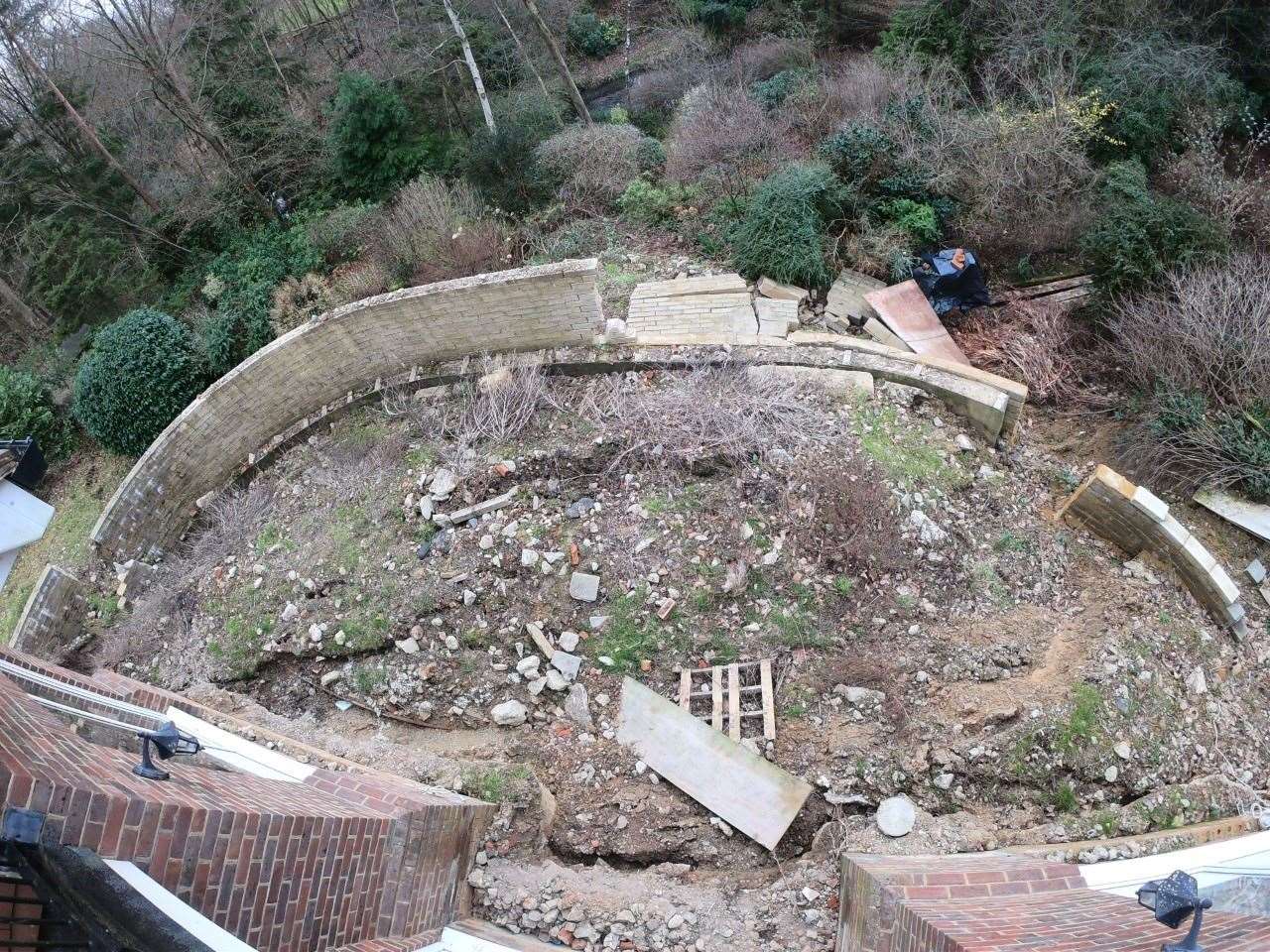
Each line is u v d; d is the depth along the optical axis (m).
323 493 9.12
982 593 7.59
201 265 13.37
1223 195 10.28
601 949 5.99
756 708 7.02
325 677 7.84
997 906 4.83
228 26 13.86
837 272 10.18
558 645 7.50
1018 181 10.20
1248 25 11.73
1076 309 9.96
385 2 15.70
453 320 9.14
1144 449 8.88
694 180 11.27
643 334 9.50
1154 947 3.91
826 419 8.31
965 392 8.62
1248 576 8.39
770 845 6.46
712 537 7.69
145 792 3.66
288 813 4.41
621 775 6.96
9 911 3.14
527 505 8.14
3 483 6.63
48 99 13.33
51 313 14.20
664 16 16.58
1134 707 6.88
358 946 4.93
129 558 9.97
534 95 14.39
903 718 6.84
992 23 11.73
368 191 13.05
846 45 14.30
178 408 11.20
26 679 5.45
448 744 7.37
